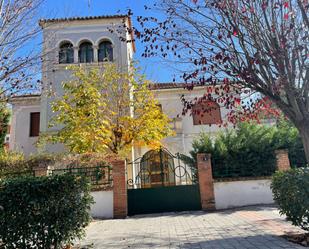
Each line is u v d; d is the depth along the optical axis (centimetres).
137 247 611
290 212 603
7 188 556
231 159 1294
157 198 1209
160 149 1591
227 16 639
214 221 899
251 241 604
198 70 678
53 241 550
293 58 621
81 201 600
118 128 1520
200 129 1942
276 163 1263
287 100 650
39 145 1681
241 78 649
